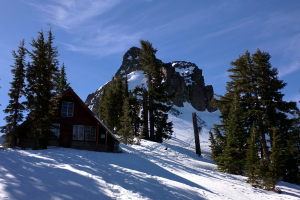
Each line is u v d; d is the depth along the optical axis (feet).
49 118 102.58
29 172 41.24
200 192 52.29
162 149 125.90
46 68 106.01
